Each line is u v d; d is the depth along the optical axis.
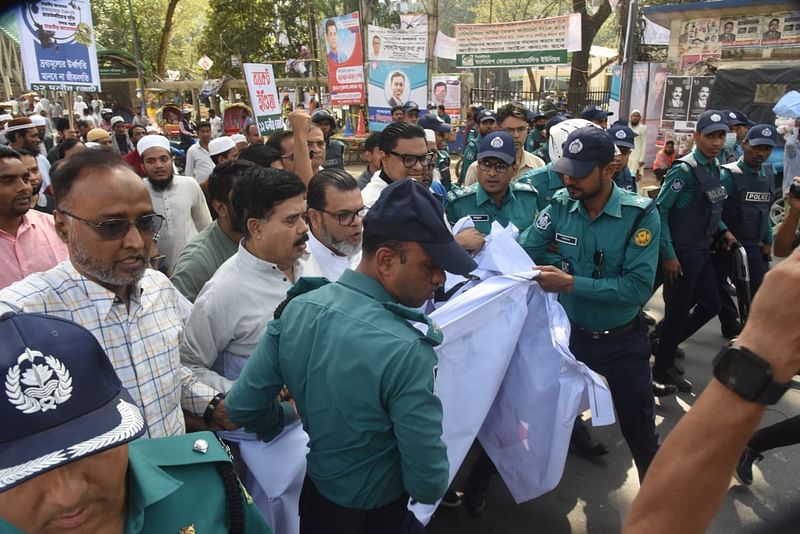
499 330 2.29
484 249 2.58
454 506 2.88
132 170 1.59
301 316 1.57
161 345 1.70
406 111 7.94
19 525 0.86
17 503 0.85
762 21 12.16
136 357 1.62
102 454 0.90
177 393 1.75
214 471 1.19
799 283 0.60
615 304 2.56
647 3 19.08
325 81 18.17
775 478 3.03
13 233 2.66
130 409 0.96
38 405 0.83
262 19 23.36
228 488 1.19
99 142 7.00
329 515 1.58
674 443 0.68
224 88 22.38
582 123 4.80
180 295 2.09
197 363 2.05
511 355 2.36
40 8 7.68
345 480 1.53
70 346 0.88
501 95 16.98
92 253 1.52
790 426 2.74
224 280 2.07
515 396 2.52
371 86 11.91
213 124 18.38
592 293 2.48
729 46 12.69
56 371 0.85
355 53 11.52
